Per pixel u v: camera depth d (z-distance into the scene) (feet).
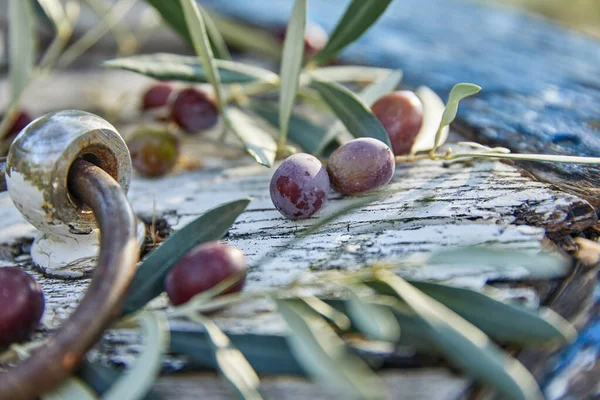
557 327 0.78
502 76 1.46
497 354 0.75
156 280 0.87
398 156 1.13
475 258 0.81
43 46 1.70
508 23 1.98
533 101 1.32
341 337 0.85
